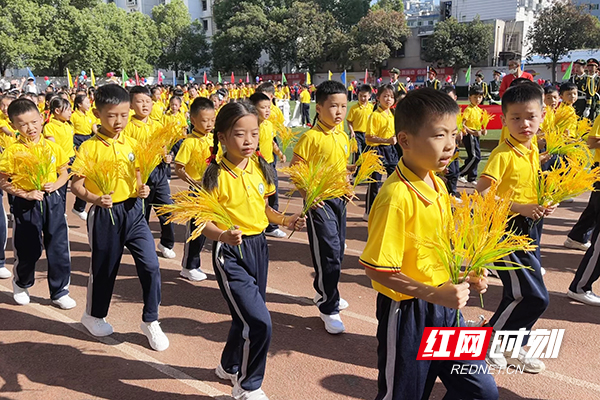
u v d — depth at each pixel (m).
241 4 50.31
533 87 3.19
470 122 9.41
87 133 9.34
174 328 4.22
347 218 7.59
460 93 36.38
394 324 2.28
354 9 50.91
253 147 2.89
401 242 2.16
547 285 4.96
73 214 8.08
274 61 52.22
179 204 2.83
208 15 65.06
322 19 48.25
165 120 8.77
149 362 3.69
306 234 6.93
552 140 4.21
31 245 4.49
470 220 2.12
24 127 4.34
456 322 2.34
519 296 3.18
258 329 2.89
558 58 41.09
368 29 45.53
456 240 2.09
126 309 4.59
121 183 3.72
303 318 4.36
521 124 3.20
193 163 4.93
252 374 2.99
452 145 2.10
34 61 35.19
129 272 5.52
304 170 3.46
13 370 3.60
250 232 3.04
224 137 2.90
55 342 3.98
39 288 5.11
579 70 11.40
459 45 43.62
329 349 3.83
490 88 15.05
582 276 4.47
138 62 40.72
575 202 8.38
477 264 2.11
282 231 6.95
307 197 3.26
